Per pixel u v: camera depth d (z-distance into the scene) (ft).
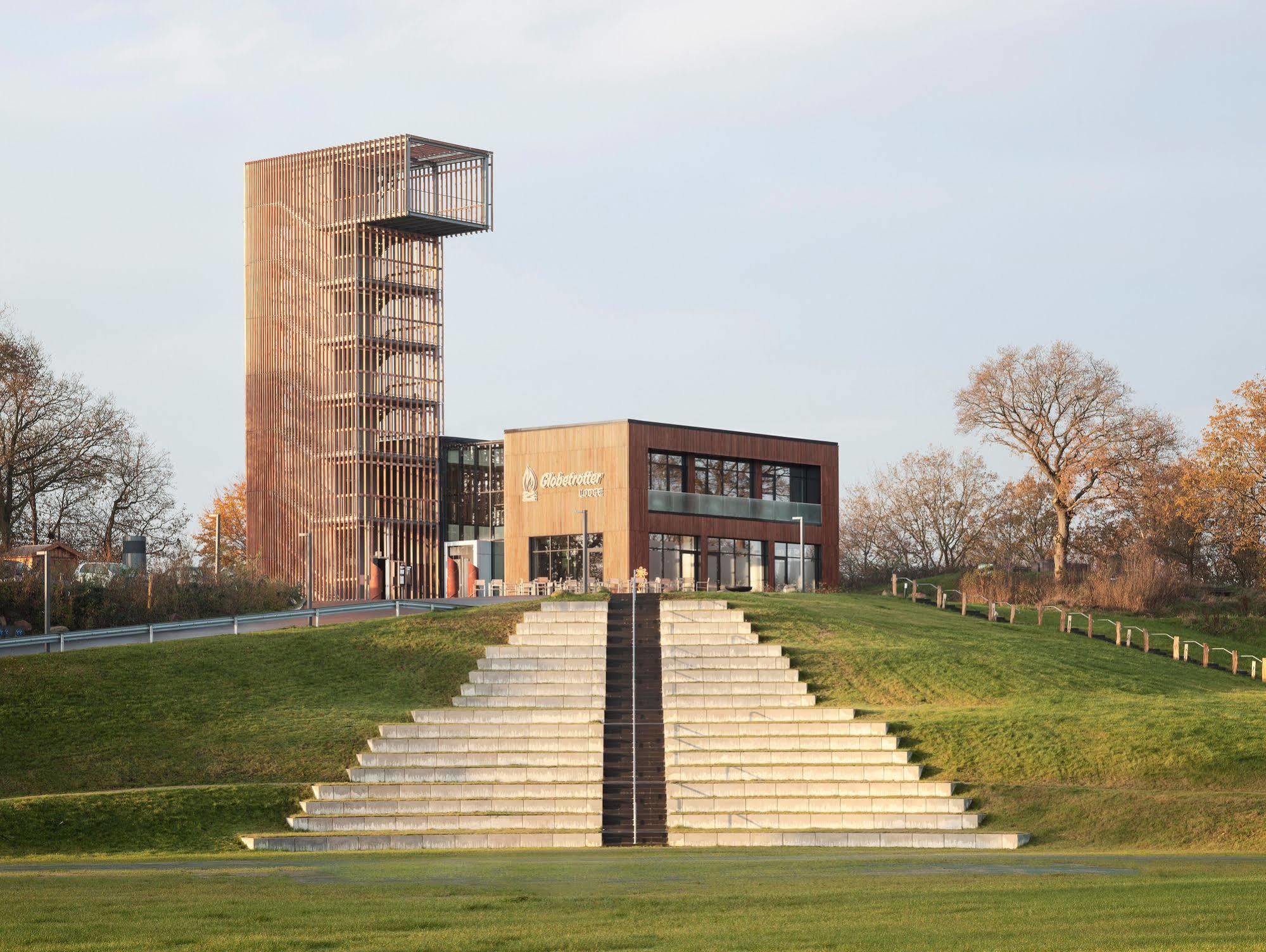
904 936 59.98
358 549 296.51
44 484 269.44
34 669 151.84
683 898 71.56
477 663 165.17
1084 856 97.50
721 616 187.01
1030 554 380.99
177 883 79.20
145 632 187.62
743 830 116.26
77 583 214.07
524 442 276.21
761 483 284.82
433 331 311.27
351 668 163.02
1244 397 287.89
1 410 262.06
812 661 165.27
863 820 116.47
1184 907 66.28
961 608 238.07
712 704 152.35
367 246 302.86
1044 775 124.57
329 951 57.16
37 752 133.69
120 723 140.67
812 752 131.64
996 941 58.39
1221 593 283.18
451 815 119.75
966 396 330.34
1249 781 120.88
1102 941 58.13
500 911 67.62
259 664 160.86
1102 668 177.37
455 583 270.26
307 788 124.67
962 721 136.26
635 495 263.08
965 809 117.19
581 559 267.18
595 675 159.84
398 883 79.36
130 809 116.78
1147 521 328.29
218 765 132.98
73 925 62.69
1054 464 326.85
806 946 57.88
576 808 122.42
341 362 303.07
